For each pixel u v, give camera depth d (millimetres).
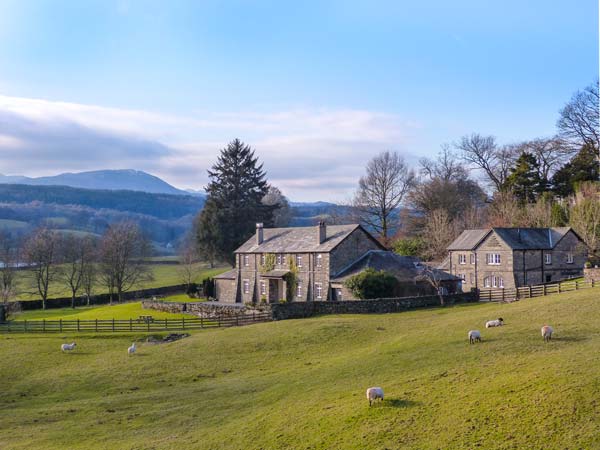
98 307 93250
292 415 27078
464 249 82438
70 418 30750
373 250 74562
